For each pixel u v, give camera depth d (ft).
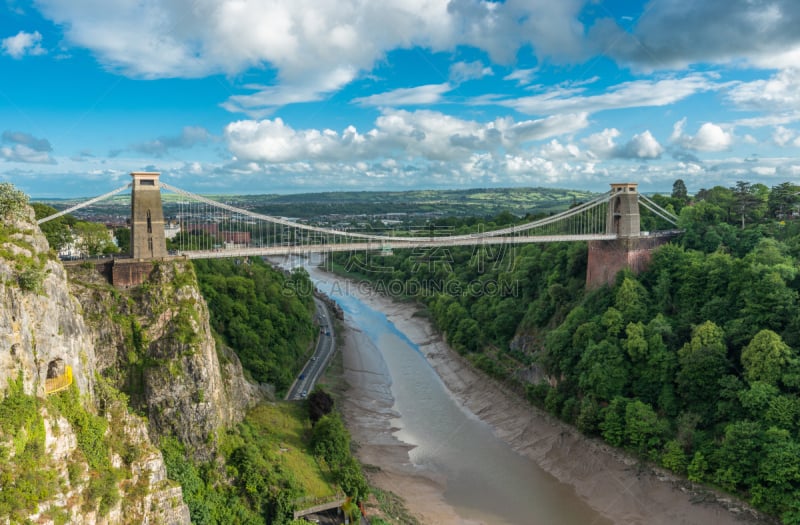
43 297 121.70
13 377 106.32
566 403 234.38
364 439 239.50
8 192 132.67
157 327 175.01
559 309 291.58
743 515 173.27
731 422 190.60
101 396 139.13
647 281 269.03
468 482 211.82
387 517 181.37
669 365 213.87
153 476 135.13
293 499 173.78
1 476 98.48
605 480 204.54
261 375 256.32
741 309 216.54
